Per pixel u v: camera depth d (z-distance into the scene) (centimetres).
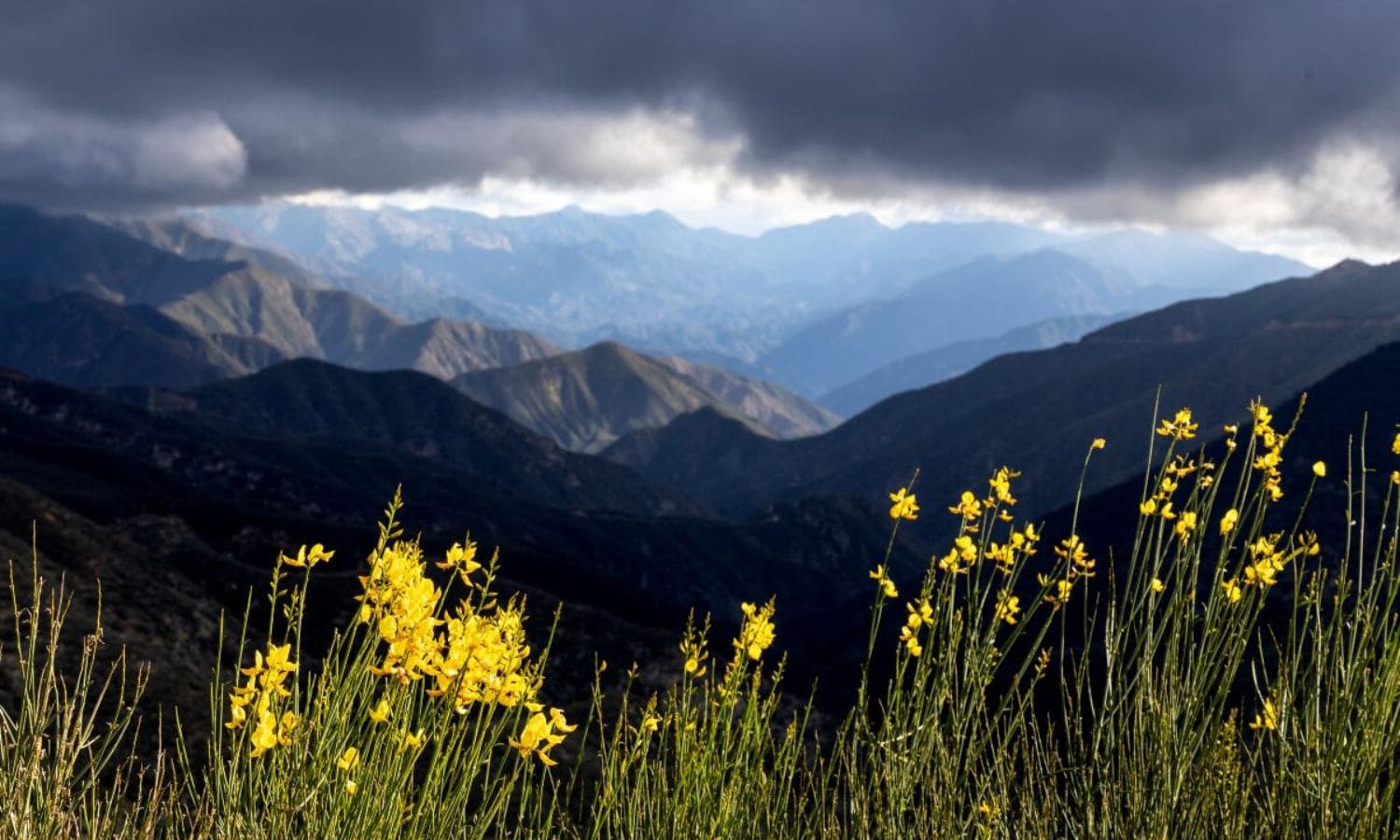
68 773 241
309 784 242
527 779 253
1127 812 296
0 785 236
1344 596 289
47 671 248
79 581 3192
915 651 313
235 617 3772
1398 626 277
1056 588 316
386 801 241
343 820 240
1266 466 306
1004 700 308
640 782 308
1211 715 301
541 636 4725
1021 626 313
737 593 17375
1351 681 284
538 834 264
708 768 312
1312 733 288
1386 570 284
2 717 247
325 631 3844
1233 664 301
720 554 18275
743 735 316
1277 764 299
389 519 242
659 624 9631
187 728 1379
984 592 312
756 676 322
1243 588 304
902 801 302
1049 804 298
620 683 4381
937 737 306
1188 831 293
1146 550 320
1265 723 302
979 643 311
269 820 241
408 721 244
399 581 239
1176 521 317
